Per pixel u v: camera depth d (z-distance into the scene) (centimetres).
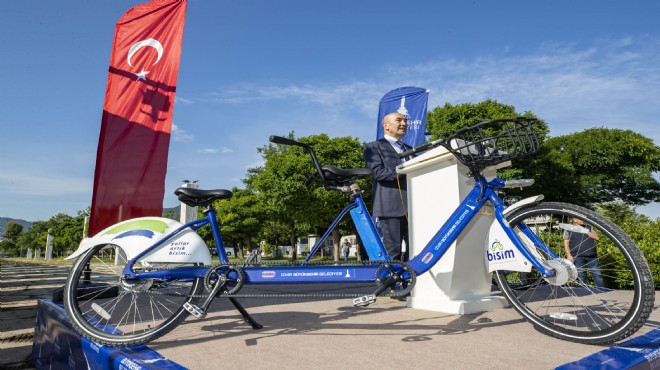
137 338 191
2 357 325
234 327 230
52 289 865
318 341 191
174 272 220
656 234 651
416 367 147
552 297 295
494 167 266
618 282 301
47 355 259
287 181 2659
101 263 228
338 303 317
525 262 201
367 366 150
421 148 217
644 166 2945
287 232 4931
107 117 565
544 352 164
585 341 177
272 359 162
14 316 528
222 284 213
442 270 275
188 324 242
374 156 333
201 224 234
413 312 268
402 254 336
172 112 589
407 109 695
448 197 275
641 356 146
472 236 273
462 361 153
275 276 217
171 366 152
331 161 2717
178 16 604
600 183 2878
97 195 547
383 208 329
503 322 229
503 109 2553
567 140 2975
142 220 232
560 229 204
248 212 4166
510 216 212
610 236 179
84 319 209
